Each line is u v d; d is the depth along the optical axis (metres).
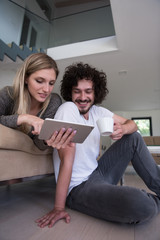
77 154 0.90
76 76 1.00
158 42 3.15
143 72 4.22
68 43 3.88
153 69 4.07
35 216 0.83
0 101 1.01
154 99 6.02
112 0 2.35
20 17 3.43
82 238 0.61
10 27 3.16
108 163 1.01
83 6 4.44
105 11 3.76
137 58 3.66
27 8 3.73
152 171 0.94
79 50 3.66
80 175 0.88
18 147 0.90
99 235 0.64
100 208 0.72
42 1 4.20
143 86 4.99
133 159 0.99
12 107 1.10
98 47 3.54
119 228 0.70
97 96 1.13
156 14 2.53
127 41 3.16
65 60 3.82
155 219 0.80
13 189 1.55
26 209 0.94
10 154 0.88
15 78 1.07
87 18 3.88
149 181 0.94
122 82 4.75
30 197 1.23
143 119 7.96
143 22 2.70
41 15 4.11
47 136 0.70
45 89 1.00
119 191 0.67
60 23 4.09
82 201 0.79
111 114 1.14
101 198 0.71
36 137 1.02
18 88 1.05
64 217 0.76
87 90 1.00
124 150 0.98
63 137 0.70
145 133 7.86
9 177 0.87
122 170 1.04
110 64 3.90
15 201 1.12
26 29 3.57
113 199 0.67
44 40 3.97
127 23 2.74
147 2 2.35
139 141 0.97
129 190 0.66
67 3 4.57
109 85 4.95
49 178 2.35
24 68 1.02
